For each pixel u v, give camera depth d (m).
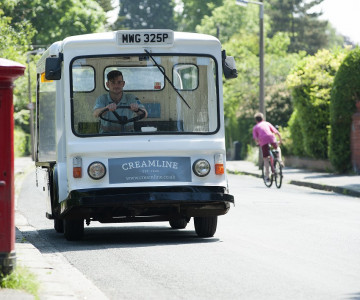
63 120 26.55
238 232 28.34
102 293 17.42
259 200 42.03
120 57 26.50
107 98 26.27
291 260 21.84
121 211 25.61
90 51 26.36
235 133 112.69
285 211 35.81
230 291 17.52
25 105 116.31
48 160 28.84
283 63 112.31
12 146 17.27
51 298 15.74
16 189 57.59
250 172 72.12
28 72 110.94
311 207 37.75
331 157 62.53
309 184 54.62
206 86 26.91
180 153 26.12
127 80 26.59
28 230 31.36
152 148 25.95
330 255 22.73
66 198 25.94
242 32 157.50
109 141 25.92
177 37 26.80
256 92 107.06
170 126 26.47
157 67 26.66
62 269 20.69
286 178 58.72
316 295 16.98
